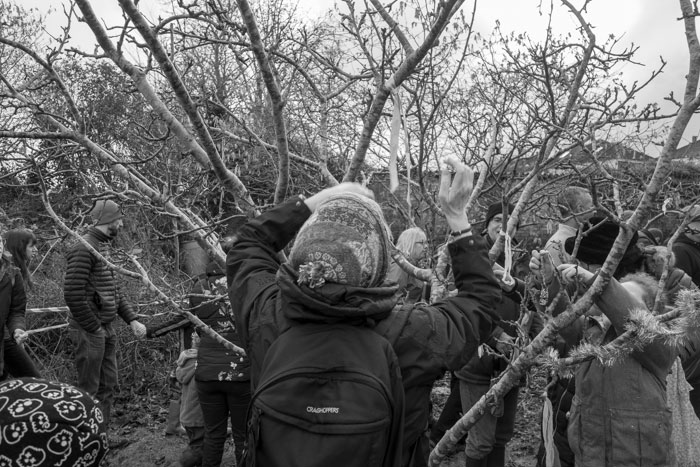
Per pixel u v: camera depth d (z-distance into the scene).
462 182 1.67
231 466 4.79
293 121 4.43
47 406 1.30
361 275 1.45
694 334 2.47
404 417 1.42
